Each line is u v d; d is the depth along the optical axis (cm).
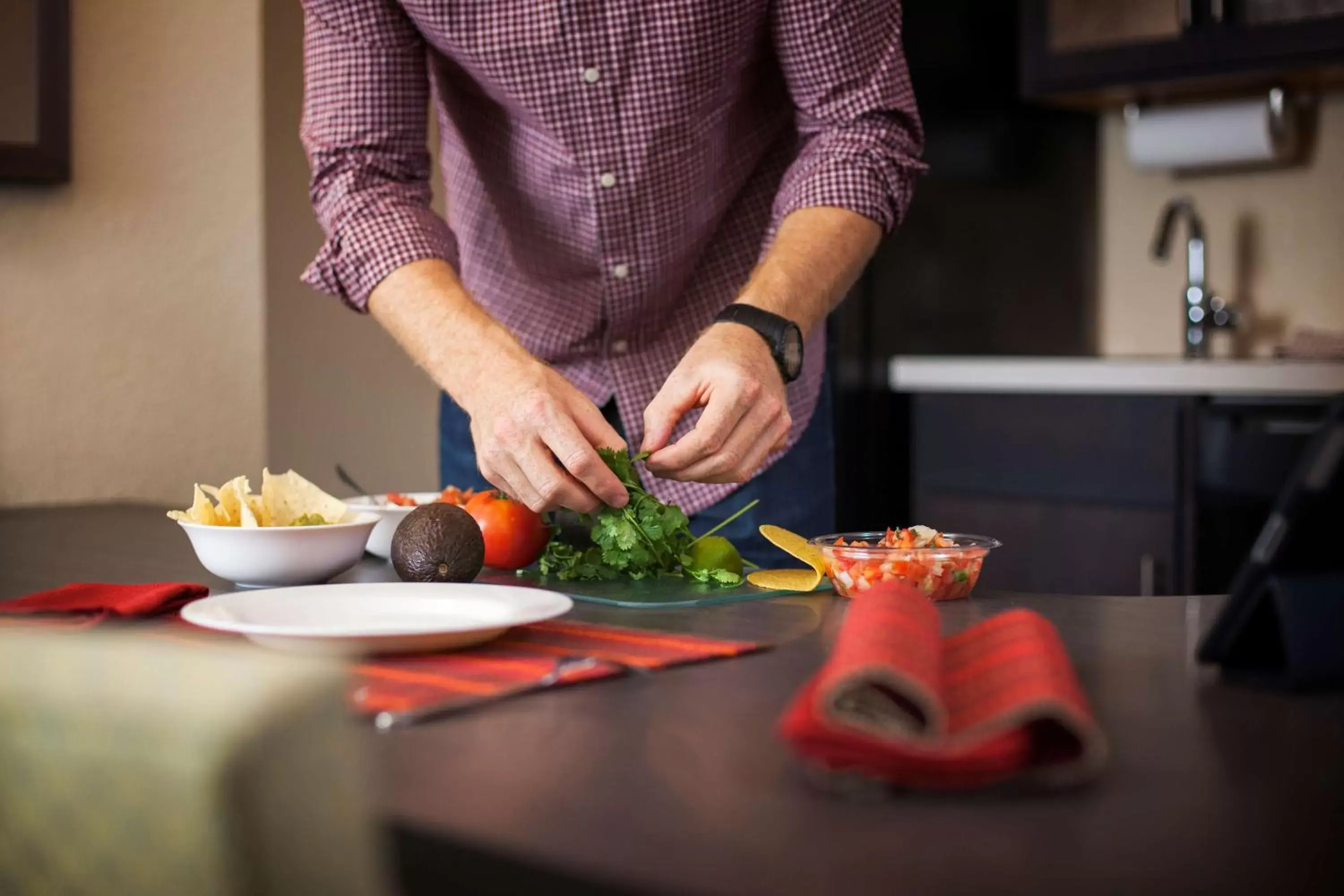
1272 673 72
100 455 219
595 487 104
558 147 143
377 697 66
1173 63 273
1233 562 243
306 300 234
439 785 52
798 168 137
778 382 112
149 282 221
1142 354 320
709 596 101
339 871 41
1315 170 292
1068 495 257
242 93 225
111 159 217
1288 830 47
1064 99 300
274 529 104
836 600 101
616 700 67
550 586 108
